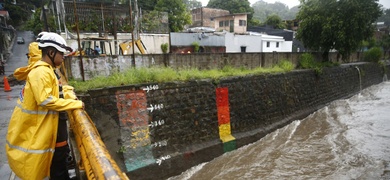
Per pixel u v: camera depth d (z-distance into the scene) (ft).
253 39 79.25
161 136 24.11
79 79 24.62
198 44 61.46
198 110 26.96
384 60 92.68
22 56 101.09
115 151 21.22
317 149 29.63
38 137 6.18
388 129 35.58
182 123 25.62
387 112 44.62
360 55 81.00
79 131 6.01
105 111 20.67
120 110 21.49
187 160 25.09
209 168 25.53
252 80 33.30
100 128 20.38
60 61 7.14
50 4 47.65
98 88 20.56
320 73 48.21
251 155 28.19
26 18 154.20
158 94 23.82
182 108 25.62
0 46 93.04
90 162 4.30
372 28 53.26
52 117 6.45
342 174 23.47
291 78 41.11
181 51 59.16
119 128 21.48
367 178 22.62
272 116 36.42
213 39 65.98
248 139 31.17
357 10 49.78
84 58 24.71
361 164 25.41
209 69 36.52
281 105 38.34
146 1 73.77
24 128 6.21
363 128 36.55
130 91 21.99
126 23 45.65
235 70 36.58
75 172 8.52
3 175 12.81
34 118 6.21
